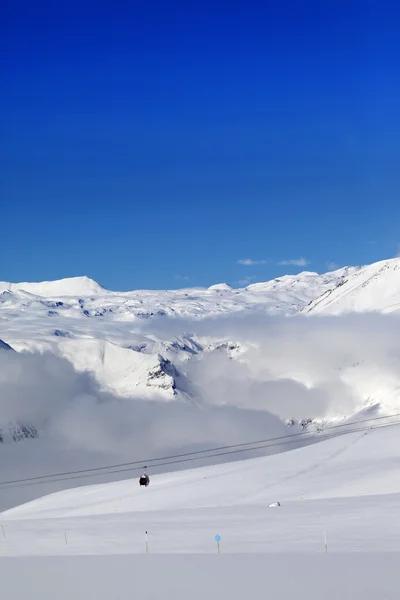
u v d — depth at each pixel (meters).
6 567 34.34
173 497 82.31
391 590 27.03
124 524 58.88
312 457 93.31
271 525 53.34
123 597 27.75
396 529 48.38
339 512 57.06
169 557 35.72
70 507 88.12
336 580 28.67
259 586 28.30
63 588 29.39
